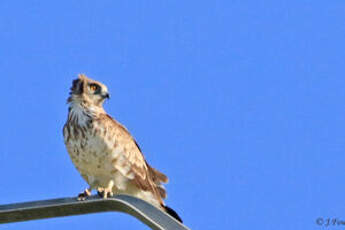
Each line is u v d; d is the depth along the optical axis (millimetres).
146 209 7137
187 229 6754
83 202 7508
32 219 7750
